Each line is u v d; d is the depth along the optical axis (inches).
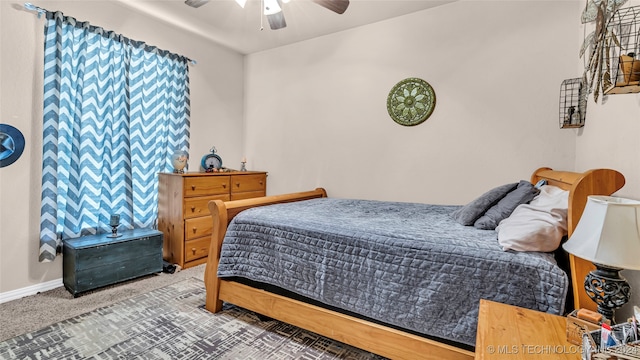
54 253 98.3
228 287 84.0
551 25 96.0
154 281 108.3
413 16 119.3
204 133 150.0
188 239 122.0
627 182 53.2
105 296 95.7
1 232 91.6
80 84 102.8
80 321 80.4
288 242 73.6
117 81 114.6
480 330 39.7
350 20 126.2
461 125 110.7
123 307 88.7
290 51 152.6
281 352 69.0
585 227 38.7
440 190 115.1
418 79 118.0
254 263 78.2
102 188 110.7
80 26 103.9
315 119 145.6
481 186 107.8
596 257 35.7
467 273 53.4
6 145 91.4
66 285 99.4
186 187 120.3
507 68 102.8
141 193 124.8
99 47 107.9
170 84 133.3
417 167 119.6
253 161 167.3
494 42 104.7
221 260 83.0
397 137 123.7
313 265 69.3
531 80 99.2
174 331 76.5
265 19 125.9
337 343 72.9
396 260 60.0
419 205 106.3
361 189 133.2
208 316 84.3
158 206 130.0
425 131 117.6
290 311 73.5
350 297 64.2
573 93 92.0
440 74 114.0
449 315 54.0
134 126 121.6
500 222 66.2
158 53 127.3
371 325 62.6
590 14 68.6
